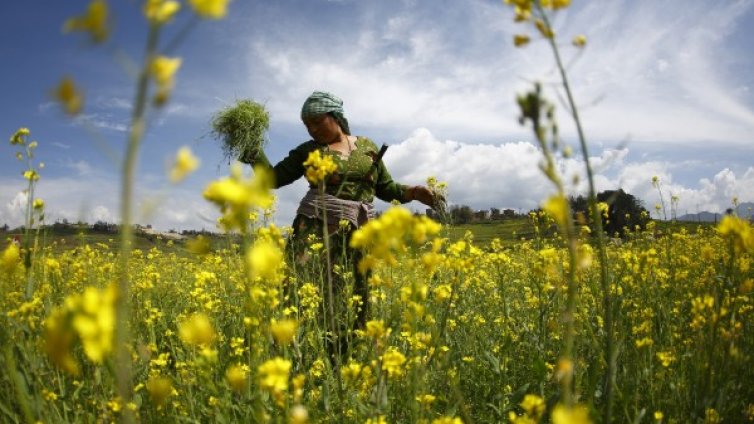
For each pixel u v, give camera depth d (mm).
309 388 2531
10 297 2631
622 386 2410
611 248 5625
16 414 2135
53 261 3314
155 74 639
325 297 3625
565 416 842
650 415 2373
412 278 1831
